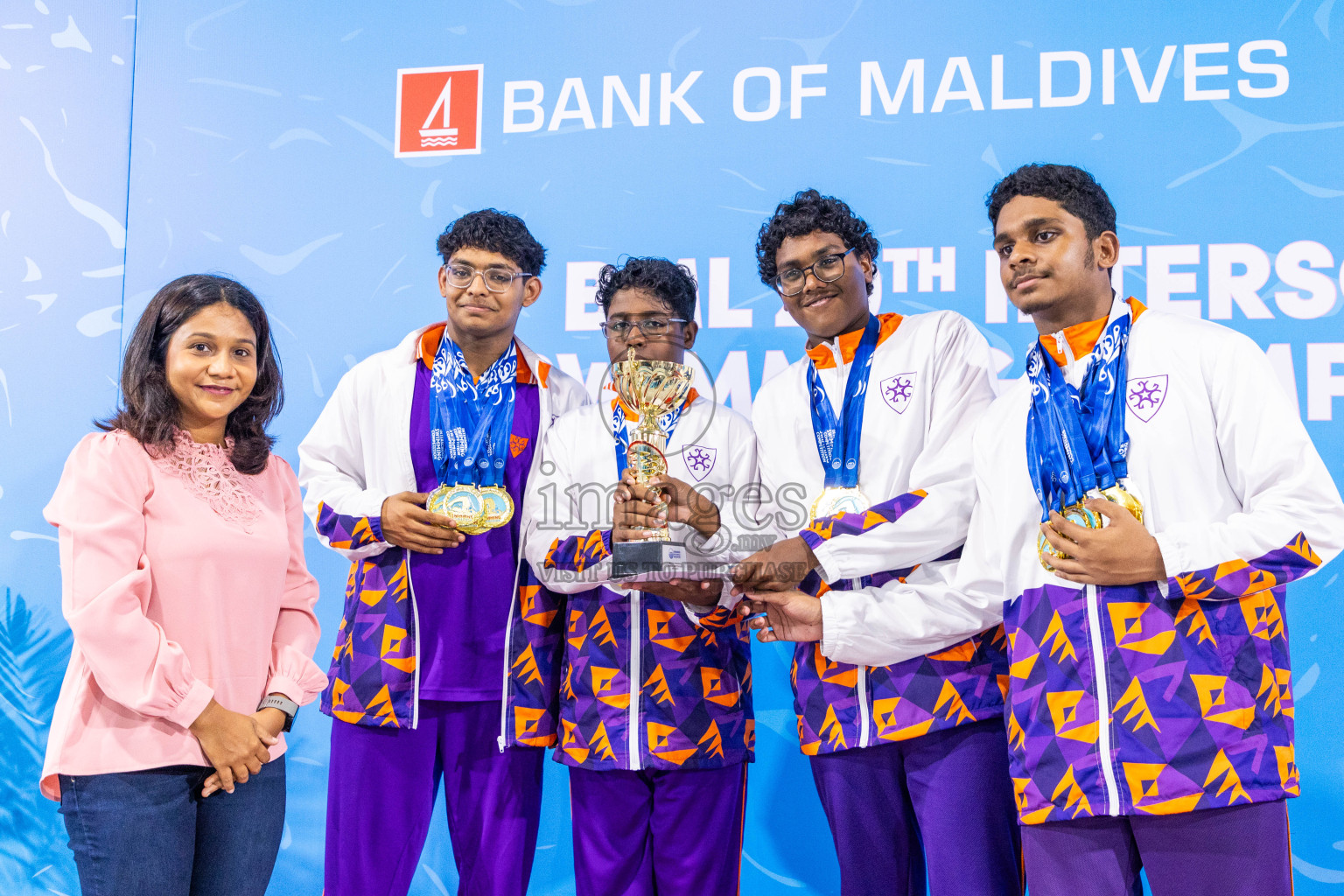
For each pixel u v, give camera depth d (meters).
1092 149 2.54
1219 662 1.60
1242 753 1.56
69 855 2.78
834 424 2.08
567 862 2.65
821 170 2.68
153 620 1.67
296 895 2.71
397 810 2.13
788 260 2.07
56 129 3.03
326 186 2.91
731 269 2.70
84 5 3.05
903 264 2.62
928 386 2.04
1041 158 2.57
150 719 1.63
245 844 1.73
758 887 2.59
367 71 2.93
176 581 1.68
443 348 2.28
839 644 1.87
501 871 2.14
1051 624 1.71
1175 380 1.69
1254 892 1.55
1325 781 2.33
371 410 2.28
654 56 2.79
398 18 2.92
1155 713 1.60
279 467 1.94
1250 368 1.65
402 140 2.89
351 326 2.86
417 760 2.14
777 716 2.61
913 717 1.91
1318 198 2.42
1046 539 1.69
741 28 2.76
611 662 2.08
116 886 1.60
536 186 2.82
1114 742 1.62
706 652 2.09
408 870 2.15
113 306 2.96
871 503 2.01
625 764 2.03
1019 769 1.72
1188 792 1.56
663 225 2.75
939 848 1.89
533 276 2.29
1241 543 1.57
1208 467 1.67
